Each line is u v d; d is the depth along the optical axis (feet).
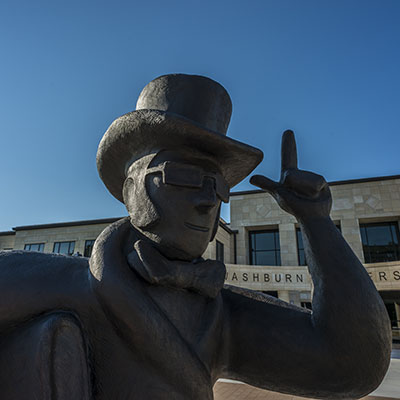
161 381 3.71
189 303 4.39
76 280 4.08
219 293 5.02
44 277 4.01
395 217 61.46
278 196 5.55
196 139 4.54
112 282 3.84
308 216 5.26
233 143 4.64
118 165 5.31
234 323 5.10
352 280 4.72
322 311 4.78
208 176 4.64
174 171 4.45
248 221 66.54
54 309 3.86
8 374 3.37
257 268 53.52
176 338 3.87
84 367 3.62
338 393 4.81
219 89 5.36
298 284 52.80
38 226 69.00
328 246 4.99
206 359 4.23
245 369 5.07
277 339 4.89
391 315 54.90
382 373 4.68
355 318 4.57
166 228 4.39
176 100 5.06
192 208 4.46
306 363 4.74
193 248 4.46
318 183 5.31
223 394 18.11
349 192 63.67
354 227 61.41
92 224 66.69
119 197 5.92
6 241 75.31
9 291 3.82
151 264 4.10
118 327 3.81
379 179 62.85
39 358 3.29
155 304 3.97
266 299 5.45
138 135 4.68
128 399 3.65
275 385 5.04
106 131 5.00
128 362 3.76
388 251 62.08
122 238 4.51
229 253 64.03
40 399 3.17
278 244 66.80
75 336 3.64
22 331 3.61
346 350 4.60
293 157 5.81
